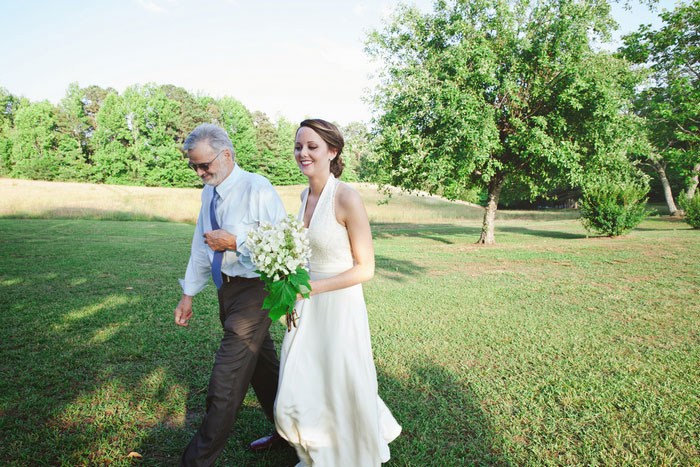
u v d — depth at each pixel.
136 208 25.86
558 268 8.38
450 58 11.83
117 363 3.56
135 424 2.64
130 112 53.56
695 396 2.99
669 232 14.87
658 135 22.88
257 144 62.59
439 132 12.07
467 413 2.80
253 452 2.37
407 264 9.20
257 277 2.11
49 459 2.26
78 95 60.69
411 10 13.31
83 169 52.69
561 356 3.78
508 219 28.84
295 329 2.04
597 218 13.84
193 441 1.91
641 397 2.98
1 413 2.74
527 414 2.78
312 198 2.18
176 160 55.00
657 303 5.55
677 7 19.98
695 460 2.29
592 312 5.19
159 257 9.59
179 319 2.41
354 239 1.98
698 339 4.17
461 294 6.21
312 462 1.99
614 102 11.59
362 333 2.00
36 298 5.73
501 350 3.92
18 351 3.80
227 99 60.34
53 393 3.02
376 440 1.96
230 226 2.16
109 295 5.96
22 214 22.27
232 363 1.98
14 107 60.91
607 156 12.61
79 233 14.94
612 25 12.17
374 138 13.55
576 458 2.32
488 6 12.43
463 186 13.87
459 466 2.26
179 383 3.21
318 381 2.01
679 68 20.89
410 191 14.00
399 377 3.36
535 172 14.23
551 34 12.22
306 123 2.04
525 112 13.02
